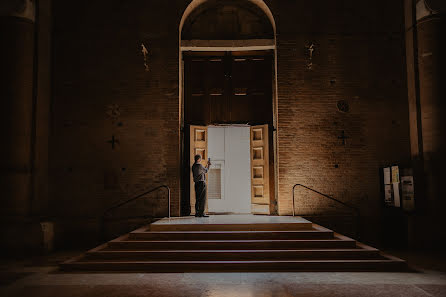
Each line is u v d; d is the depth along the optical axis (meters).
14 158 9.41
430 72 9.70
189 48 10.84
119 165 10.16
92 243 9.87
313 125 10.17
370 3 10.55
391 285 5.79
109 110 10.32
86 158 10.19
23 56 9.69
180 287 5.71
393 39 10.44
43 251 9.08
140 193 10.06
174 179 10.08
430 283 5.91
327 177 10.02
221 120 10.89
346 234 9.77
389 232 9.78
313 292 5.42
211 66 11.11
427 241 9.22
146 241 7.52
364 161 10.09
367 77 10.34
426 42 9.80
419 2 9.89
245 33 11.07
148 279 6.21
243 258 7.12
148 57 10.45
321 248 7.46
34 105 9.70
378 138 10.17
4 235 8.93
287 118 10.18
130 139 10.24
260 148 10.64
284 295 5.29
